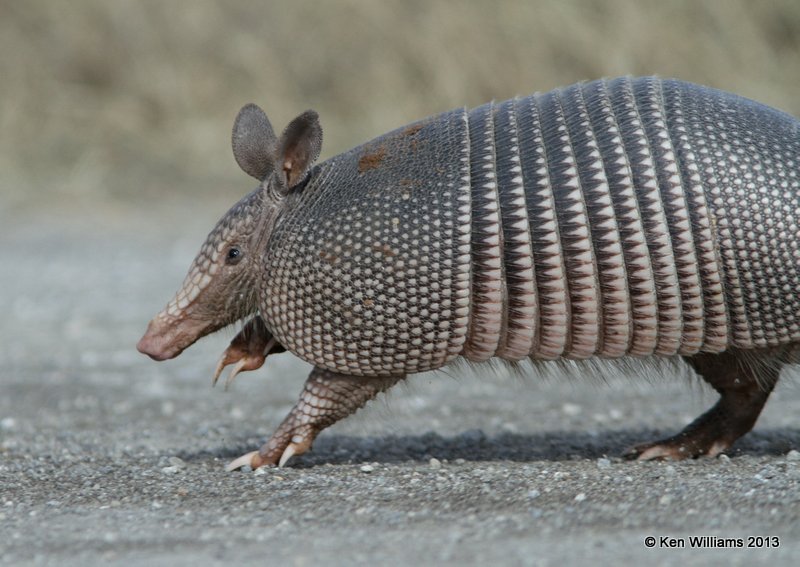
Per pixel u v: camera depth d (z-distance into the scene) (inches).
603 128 729.6
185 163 2378.2
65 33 2443.4
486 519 641.6
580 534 604.4
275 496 716.7
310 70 2481.5
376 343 746.2
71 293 1684.3
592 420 999.0
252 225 771.4
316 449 887.7
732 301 727.1
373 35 2465.6
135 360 1299.2
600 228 717.9
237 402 1098.1
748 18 2496.3
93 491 745.0
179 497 723.4
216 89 2463.1
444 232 725.3
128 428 973.8
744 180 717.9
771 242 716.7
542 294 729.0
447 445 899.4
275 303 763.4
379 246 732.0
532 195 721.6
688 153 719.7
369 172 748.6
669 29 2456.9
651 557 553.9
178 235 2079.2
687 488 689.6
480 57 2428.6
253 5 2497.5
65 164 2347.4
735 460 808.3
